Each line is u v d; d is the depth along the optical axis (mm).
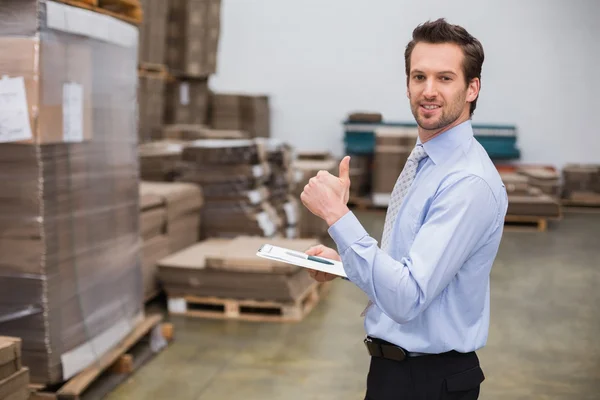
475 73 1510
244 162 5559
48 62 2729
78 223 3035
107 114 3250
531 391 3438
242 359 3793
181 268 4547
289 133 10562
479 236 1484
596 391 3445
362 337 4184
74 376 3064
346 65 10305
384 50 10188
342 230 1448
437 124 1499
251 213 5562
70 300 2990
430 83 1485
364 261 1430
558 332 4383
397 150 8961
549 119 10039
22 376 2420
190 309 4727
